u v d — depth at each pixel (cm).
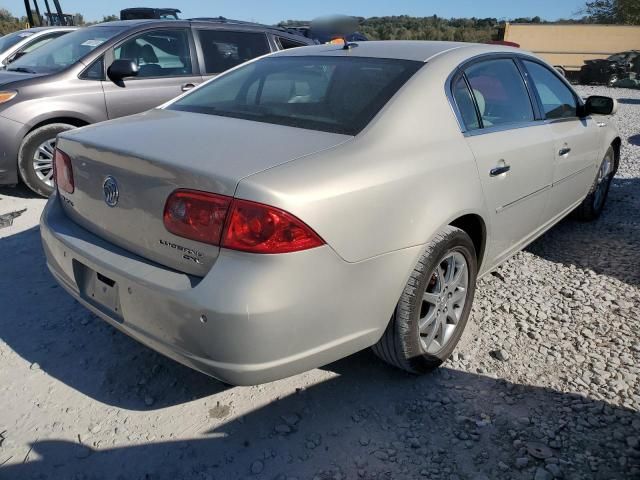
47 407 247
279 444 230
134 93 562
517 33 2842
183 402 253
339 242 209
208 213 198
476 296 357
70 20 1719
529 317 333
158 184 211
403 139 247
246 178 196
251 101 289
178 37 601
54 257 263
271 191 193
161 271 212
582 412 251
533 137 335
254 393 260
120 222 231
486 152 285
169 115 288
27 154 513
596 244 455
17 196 541
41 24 1775
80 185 252
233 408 250
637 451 229
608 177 512
